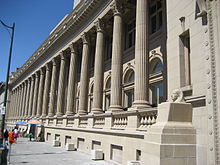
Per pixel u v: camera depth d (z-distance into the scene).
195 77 8.93
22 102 58.97
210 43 8.09
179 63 10.16
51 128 31.22
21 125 51.44
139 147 12.38
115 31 18.38
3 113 16.61
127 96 24.30
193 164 8.33
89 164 14.70
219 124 7.41
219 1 7.93
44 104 37.69
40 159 16.59
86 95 24.02
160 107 9.26
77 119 23.33
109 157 15.85
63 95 31.42
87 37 25.39
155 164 8.16
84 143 20.92
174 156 8.10
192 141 8.49
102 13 21.56
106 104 27.86
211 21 8.16
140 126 13.02
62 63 32.31
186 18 9.88
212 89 7.77
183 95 9.62
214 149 7.50
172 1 11.28
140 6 15.59
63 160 16.23
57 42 34.41
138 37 15.03
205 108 8.15
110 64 27.62
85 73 24.39
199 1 8.66
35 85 46.06
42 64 42.69
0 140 16.27
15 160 15.90
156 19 20.66
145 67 14.44
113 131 15.48
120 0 18.89
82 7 25.52
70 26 28.38
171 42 11.06
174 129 8.38
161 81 19.19
